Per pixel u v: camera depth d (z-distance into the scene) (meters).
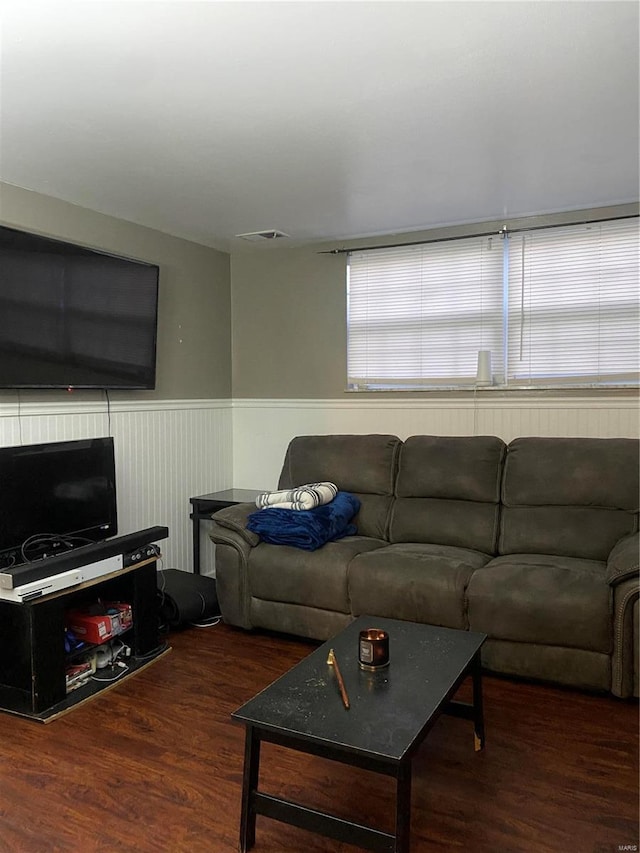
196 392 4.41
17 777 2.15
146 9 1.73
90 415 3.56
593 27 1.84
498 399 3.90
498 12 1.77
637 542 2.80
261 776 2.15
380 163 2.92
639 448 3.23
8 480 2.78
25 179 3.08
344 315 4.38
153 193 3.32
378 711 1.77
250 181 3.15
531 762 2.22
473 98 2.29
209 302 4.53
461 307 4.03
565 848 1.79
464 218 3.86
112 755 2.28
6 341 2.92
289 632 3.31
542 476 3.37
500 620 2.78
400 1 1.71
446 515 3.54
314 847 1.82
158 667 3.03
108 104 2.30
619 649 2.60
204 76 2.10
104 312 3.45
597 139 2.67
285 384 4.61
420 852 1.78
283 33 1.86
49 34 1.85
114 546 2.91
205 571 4.47
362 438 3.93
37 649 2.54
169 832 1.87
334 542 3.42
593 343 3.70
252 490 4.68
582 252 3.71
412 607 2.96
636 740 2.35
